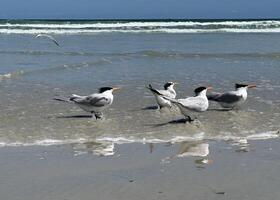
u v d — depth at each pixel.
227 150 9.01
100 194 6.61
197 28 57.75
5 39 40.91
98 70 20.69
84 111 12.32
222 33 50.84
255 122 11.25
